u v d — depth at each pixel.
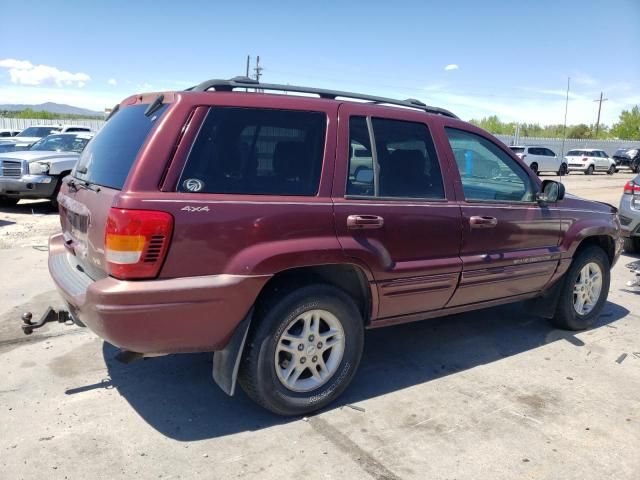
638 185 8.48
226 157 3.11
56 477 2.80
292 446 3.14
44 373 3.96
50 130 22.42
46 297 5.64
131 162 3.02
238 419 3.42
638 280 6.57
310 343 3.41
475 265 4.07
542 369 4.31
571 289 5.02
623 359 4.55
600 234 5.06
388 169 3.70
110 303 2.80
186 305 2.92
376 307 3.68
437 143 3.99
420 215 3.74
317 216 3.28
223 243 3.00
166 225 2.84
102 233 2.96
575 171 36.50
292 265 3.18
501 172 4.42
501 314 5.65
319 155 3.41
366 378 4.07
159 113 3.10
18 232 9.15
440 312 4.12
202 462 2.96
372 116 3.70
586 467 3.02
